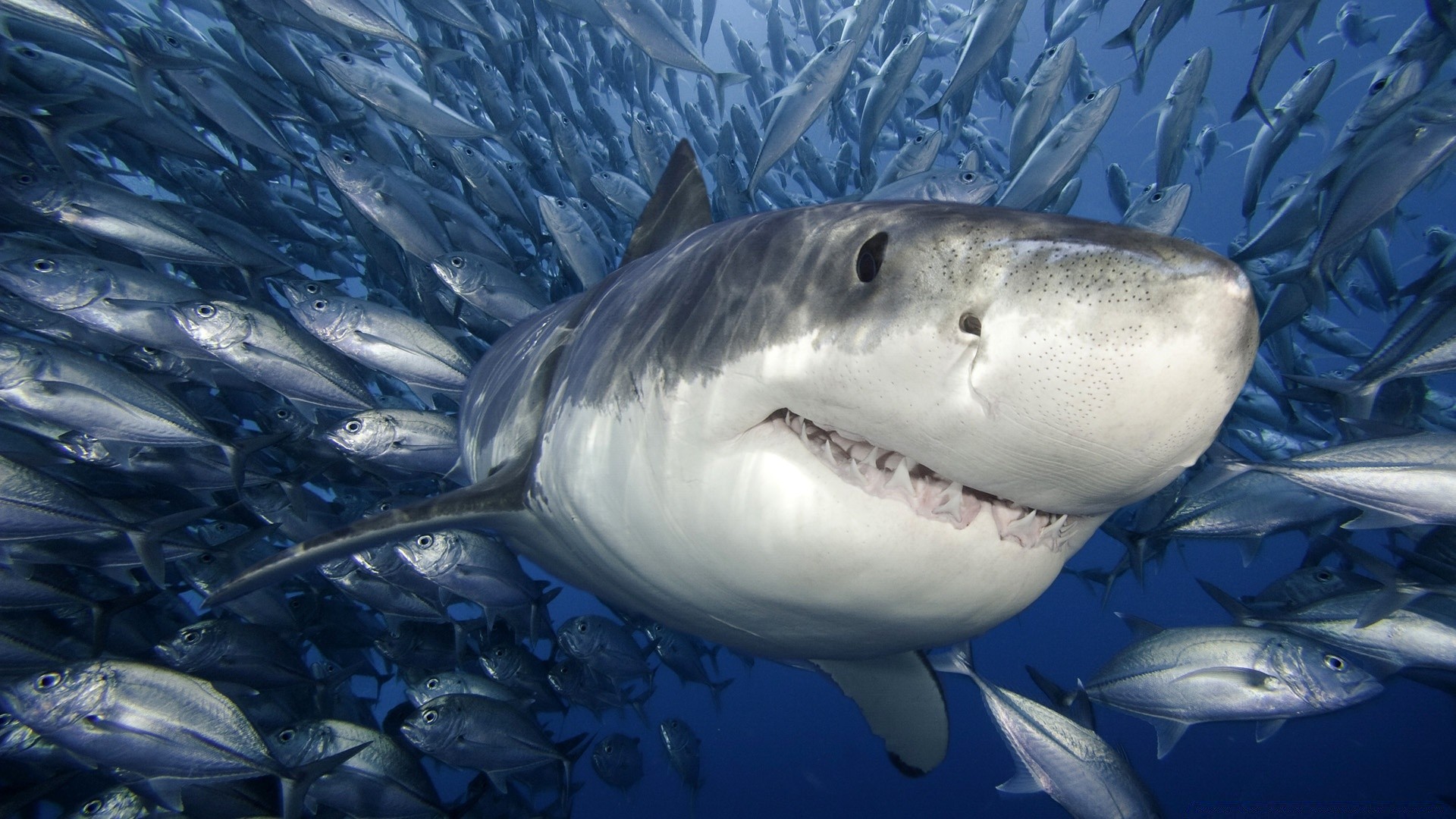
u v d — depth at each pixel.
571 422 2.13
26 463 3.62
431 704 4.71
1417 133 4.11
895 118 10.86
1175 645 4.44
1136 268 1.05
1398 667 4.02
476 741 4.82
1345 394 4.04
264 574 2.29
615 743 7.37
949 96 6.16
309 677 4.57
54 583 3.78
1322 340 8.15
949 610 1.55
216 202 6.41
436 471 4.74
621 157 9.23
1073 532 1.52
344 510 5.64
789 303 1.47
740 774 28.00
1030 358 1.10
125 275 4.30
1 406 4.24
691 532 1.72
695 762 8.43
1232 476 3.57
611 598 2.69
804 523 1.52
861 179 6.77
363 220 6.09
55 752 3.95
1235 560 52.44
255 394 5.36
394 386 6.74
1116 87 5.11
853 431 1.38
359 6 5.36
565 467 2.14
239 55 7.43
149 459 4.34
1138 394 1.05
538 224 7.11
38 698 3.40
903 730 3.38
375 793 4.45
